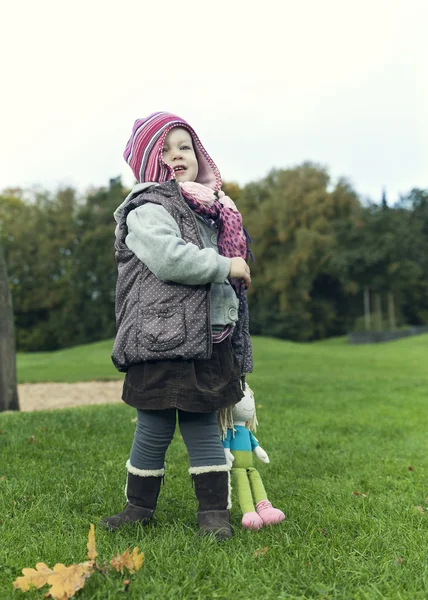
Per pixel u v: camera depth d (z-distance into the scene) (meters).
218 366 2.38
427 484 3.49
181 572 1.96
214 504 2.38
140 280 2.41
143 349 2.32
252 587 1.88
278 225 39.97
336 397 8.09
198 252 2.33
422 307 48.66
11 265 42.38
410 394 8.59
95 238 41.53
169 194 2.48
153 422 2.42
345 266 38.22
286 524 2.53
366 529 2.52
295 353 18.80
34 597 1.82
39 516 2.62
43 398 9.78
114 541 2.27
